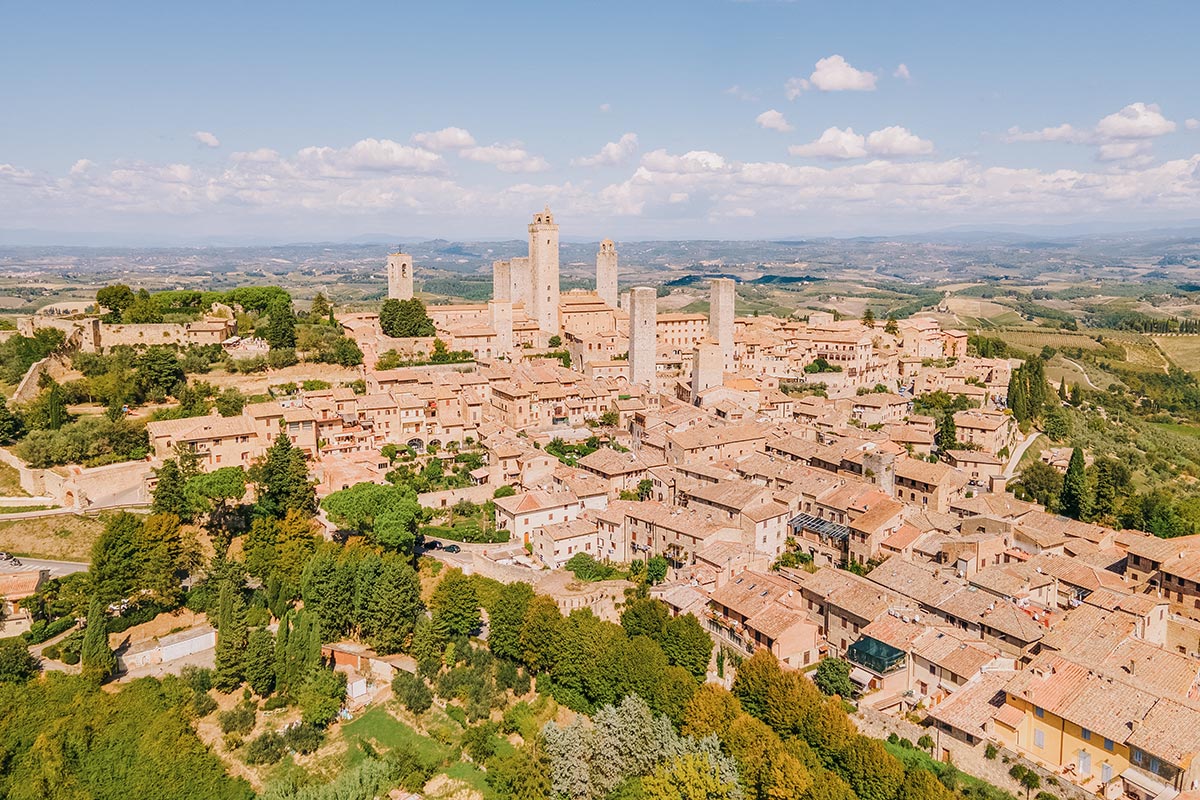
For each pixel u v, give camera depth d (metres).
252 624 134.50
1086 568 145.00
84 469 160.12
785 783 98.25
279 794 105.31
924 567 144.12
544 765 109.25
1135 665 113.62
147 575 136.25
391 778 109.75
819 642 132.75
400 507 152.12
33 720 112.75
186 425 177.12
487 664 131.75
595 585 145.75
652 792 101.81
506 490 185.75
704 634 128.62
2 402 175.75
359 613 135.50
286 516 154.50
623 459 192.25
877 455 178.00
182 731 114.19
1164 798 91.62
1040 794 99.25
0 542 146.25
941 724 109.06
